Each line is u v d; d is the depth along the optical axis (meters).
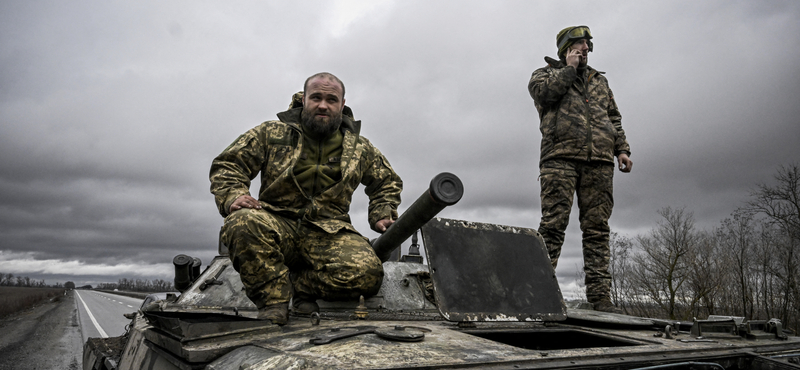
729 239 12.20
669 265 12.27
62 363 13.02
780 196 12.23
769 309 11.27
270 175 4.25
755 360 2.95
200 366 2.61
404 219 3.64
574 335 3.66
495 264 3.82
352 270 4.00
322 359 2.14
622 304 13.05
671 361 2.67
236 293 4.78
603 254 5.80
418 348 2.35
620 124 6.37
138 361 3.84
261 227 3.59
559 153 5.79
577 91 5.95
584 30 5.84
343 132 4.59
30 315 29.80
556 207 5.73
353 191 4.59
